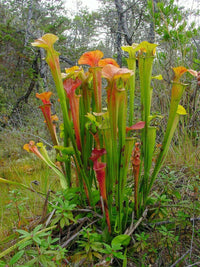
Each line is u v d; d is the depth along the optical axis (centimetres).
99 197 74
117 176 60
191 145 120
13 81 355
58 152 78
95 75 58
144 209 72
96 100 60
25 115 288
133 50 61
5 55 341
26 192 108
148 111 62
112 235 67
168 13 153
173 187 87
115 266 63
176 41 150
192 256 64
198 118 133
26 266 48
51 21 507
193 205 71
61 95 59
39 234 52
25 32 344
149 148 65
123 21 239
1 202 104
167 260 63
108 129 56
